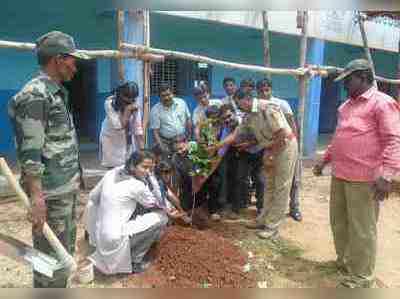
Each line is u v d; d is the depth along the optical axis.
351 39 10.12
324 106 13.70
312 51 9.15
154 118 5.54
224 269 3.82
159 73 9.23
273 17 8.80
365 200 3.61
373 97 3.54
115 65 6.98
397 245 4.81
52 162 2.64
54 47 2.58
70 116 2.78
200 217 5.02
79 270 3.47
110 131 4.67
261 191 5.19
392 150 3.37
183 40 9.48
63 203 2.74
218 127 4.77
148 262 3.82
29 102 2.47
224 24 8.37
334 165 3.86
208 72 9.95
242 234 4.73
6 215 4.93
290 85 11.53
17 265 3.74
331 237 4.88
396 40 11.48
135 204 3.76
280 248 4.48
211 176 4.95
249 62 10.62
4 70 7.68
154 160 3.94
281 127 4.33
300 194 6.57
